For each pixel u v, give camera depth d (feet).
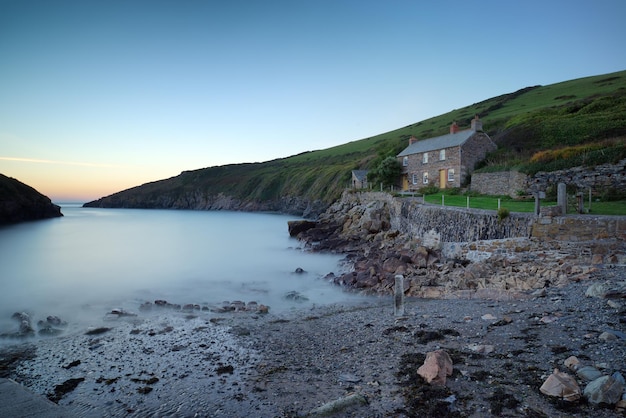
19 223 280.51
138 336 51.31
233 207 500.33
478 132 167.84
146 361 41.98
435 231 98.27
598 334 33.96
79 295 79.92
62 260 126.62
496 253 72.64
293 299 71.51
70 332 54.39
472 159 166.20
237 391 32.94
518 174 124.06
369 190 207.51
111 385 36.11
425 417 24.71
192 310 65.62
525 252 68.33
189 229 240.73
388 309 58.59
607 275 54.39
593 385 24.09
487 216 78.95
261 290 81.20
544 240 67.36
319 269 102.63
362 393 29.25
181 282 91.61
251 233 210.79
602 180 101.45
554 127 177.37
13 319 62.44
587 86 325.42
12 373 40.16
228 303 70.28
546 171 116.98
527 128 184.44
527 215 71.41
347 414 26.22
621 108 183.42
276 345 45.01
